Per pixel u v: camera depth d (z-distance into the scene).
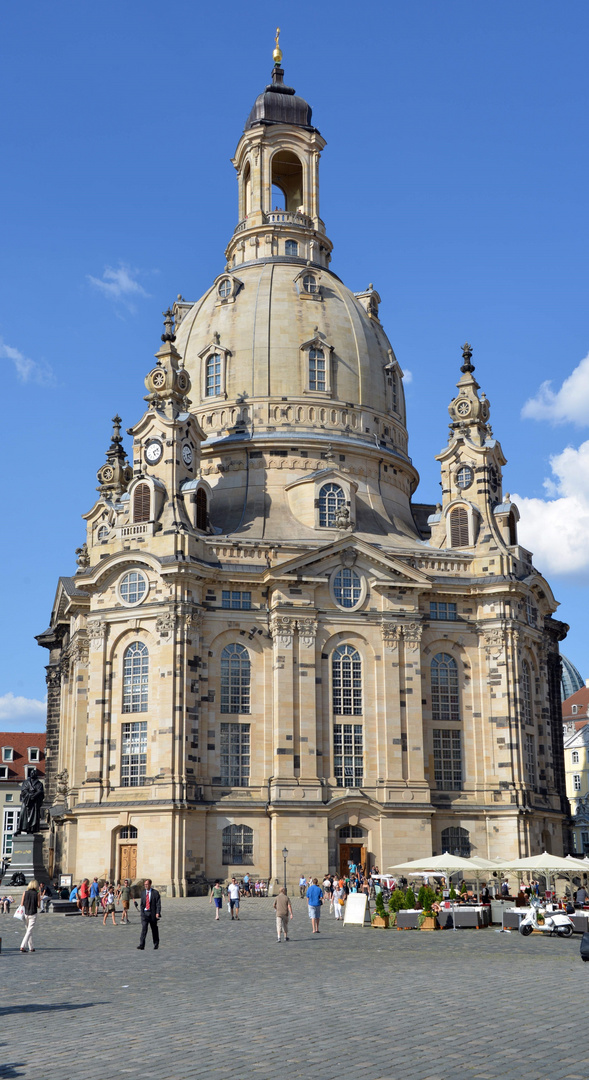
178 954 50.34
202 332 123.62
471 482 116.00
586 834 164.38
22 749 177.38
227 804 98.62
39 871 95.00
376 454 119.62
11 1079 23.56
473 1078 23.05
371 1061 24.70
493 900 82.00
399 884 93.94
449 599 109.69
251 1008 32.31
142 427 109.12
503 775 106.25
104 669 102.62
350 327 123.12
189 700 98.94
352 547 105.56
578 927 65.25
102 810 98.56
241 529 110.81
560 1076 23.17
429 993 35.03
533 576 112.62
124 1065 24.73
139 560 102.19
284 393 118.19
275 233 130.62
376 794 101.88
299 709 101.38
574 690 193.75
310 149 135.75
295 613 103.00
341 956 49.22
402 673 105.00
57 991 37.22
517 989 35.88
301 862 98.19
